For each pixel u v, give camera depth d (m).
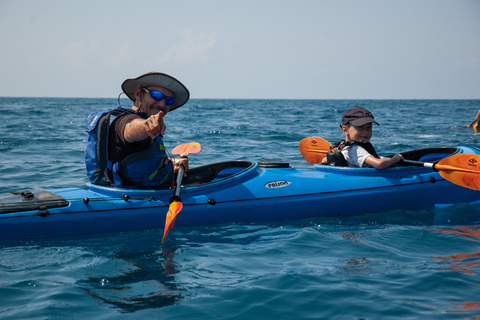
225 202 3.85
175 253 3.09
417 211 4.39
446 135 12.65
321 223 3.93
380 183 4.35
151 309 2.25
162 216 3.63
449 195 4.59
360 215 4.22
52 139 11.09
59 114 27.75
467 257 3.04
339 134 13.22
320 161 5.62
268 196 4.00
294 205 4.03
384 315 2.20
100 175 3.63
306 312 2.24
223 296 2.41
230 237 3.48
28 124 16.75
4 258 2.95
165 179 3.71
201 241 3.38
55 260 2.93
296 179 4.22
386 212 4.32
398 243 3.35
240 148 9.76
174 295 2.42
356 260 2.97
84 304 2.30
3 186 5.49
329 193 4.16
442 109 42.81
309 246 3.26
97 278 2.64
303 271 2.77
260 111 38.69
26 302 2.32
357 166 4.50
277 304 2.32
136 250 3.14
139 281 2.60
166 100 3.50
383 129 15.16
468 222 3.98
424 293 2.45
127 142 3.31
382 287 2.53
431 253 3.13
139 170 3.54
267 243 3.34
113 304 2.30
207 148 9.77
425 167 4.63
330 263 2.92
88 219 3.43
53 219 3.34
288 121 21.19
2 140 10.52
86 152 3.67
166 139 11.91
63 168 6.87
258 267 2.84
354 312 2.24
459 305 2.30
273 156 8.41
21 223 3.24
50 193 3.57
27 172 6.45
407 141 11.01
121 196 3.58
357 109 4.45
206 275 2.70
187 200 3.74
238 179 4.05
